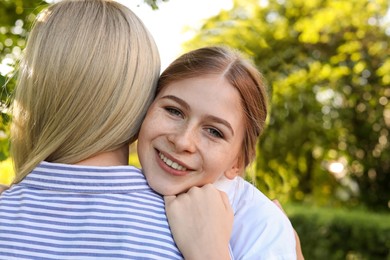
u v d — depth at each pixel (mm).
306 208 8586
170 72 1606
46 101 1523
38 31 1570
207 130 1572
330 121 10695
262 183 9031
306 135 10391
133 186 1505
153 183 1551
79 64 1504
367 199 11375
